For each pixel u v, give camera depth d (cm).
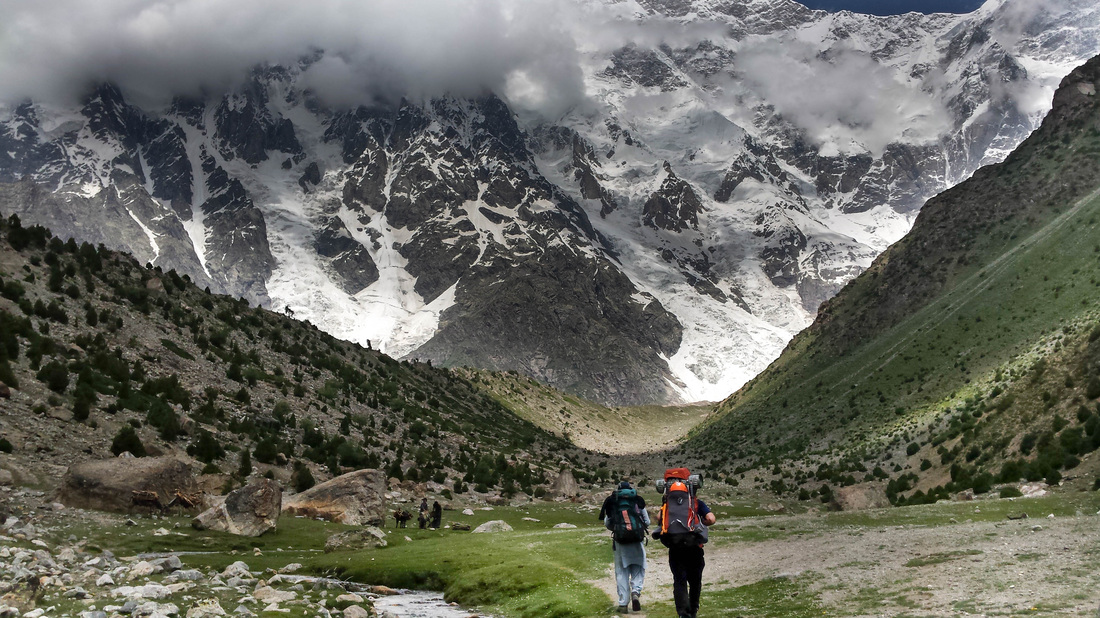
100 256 12588
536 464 14462
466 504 9194
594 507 9631
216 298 14875
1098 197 16788
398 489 9050
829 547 3488
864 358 19625
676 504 2275
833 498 8056
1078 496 4588
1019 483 7000
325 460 9275
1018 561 2666
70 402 7194
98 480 5188
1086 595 2153
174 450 7294
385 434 12144
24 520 4497
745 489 13250
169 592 2862
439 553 4475
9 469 5419
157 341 10719
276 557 4675
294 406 11044
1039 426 8631
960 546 3088
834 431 16600
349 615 2922
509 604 3291
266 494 5475
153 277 12950
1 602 2467
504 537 5016
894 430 14062
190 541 4803
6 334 7725
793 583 2825
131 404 7788
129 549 4344
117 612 2431
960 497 7375
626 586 2680
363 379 15088
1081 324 10931
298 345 14462
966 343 15612
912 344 17738
